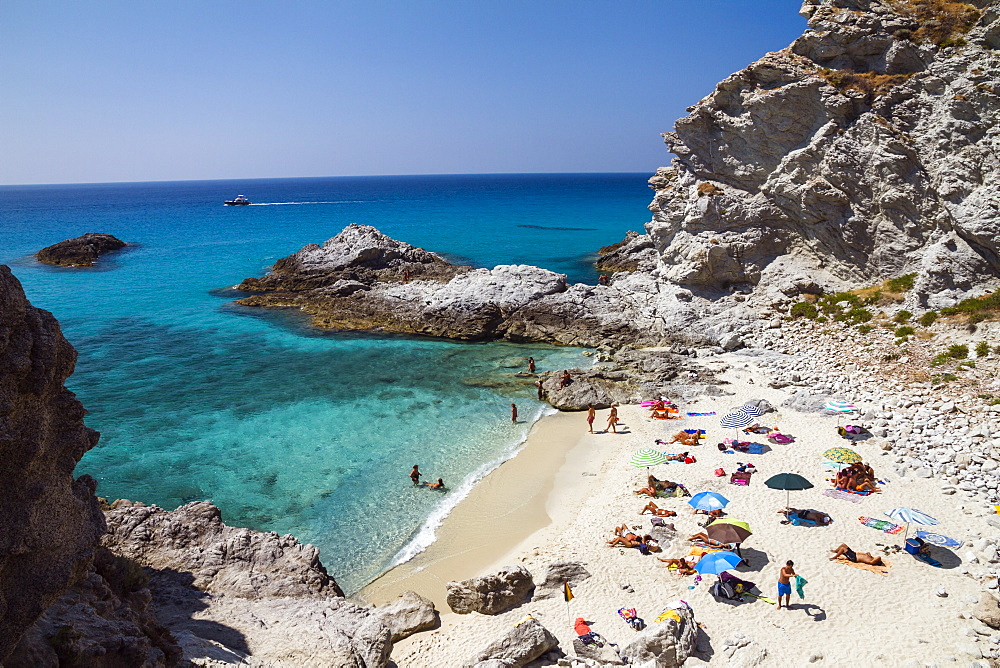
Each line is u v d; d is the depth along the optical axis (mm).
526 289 56938
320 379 44781
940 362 36094
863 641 17375
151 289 75438
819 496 25547
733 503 25453
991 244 40438
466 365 47500
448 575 23188
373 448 33906
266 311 64438
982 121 43062
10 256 102938
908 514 21156
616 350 48781
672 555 22359
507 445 34094
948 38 46531
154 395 41656
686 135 58969
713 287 54844
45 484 11328
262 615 18016
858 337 42344
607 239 115938
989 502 23906
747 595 19844
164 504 28188
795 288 50844
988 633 17234
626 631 18734
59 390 12281
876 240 48312
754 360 43312
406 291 62500
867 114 48312
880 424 31219
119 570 17078
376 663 16891
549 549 23828
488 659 17125
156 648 13586
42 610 11172
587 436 34719
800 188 51219
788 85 51625
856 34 49656
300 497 28859
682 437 32312
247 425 36906
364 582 22922
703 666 16922
